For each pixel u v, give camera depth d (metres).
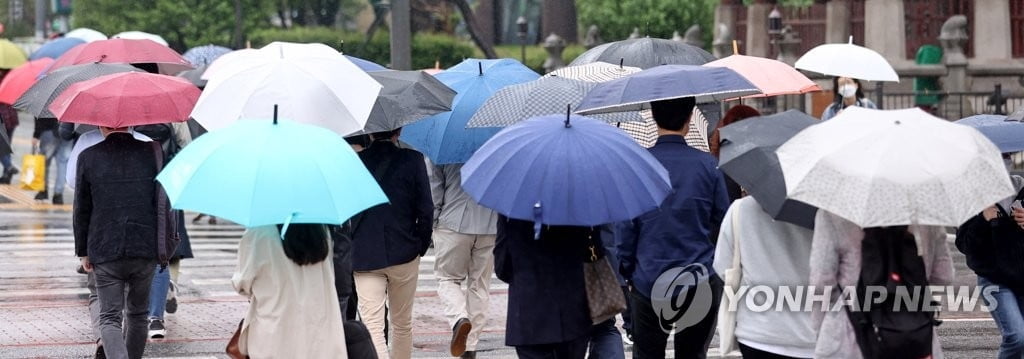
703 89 19.58
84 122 21.89
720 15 94.88
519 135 17.44
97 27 111.75
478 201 17.23
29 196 59.66
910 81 79.38
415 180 22.56
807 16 89.31
